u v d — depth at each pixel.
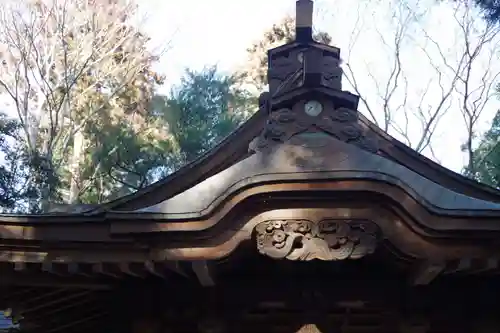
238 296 5.99
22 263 4.98
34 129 19.98
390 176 4.73
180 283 6.00
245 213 4.85
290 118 5.70
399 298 6.00
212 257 4.84
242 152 6.57
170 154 17.70
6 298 5.98
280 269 6.02
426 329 5.93
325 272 6.04
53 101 20.39
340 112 5.78
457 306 6.00
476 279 5.91
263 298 6.00
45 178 16.62
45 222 4.97
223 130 17.94
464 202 4.93
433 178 6.54
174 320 6.05
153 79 22.64
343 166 5.02
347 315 6.23
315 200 4.80
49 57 21.28
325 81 6.54
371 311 6.19
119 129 18.58
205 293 6.00
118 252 4.99
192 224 4.81
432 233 4.75
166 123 18.84
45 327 7.03
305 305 6.04
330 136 5.51
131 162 17.39
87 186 19.06
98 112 21.00
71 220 4.97
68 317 6.85
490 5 10.45
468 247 4.79
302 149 5.20
